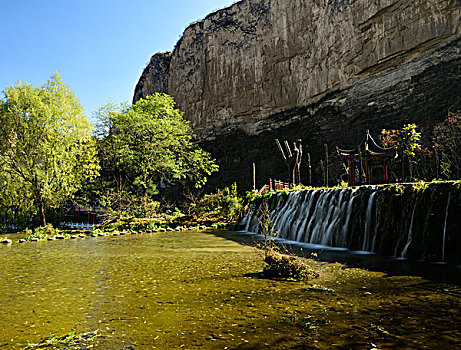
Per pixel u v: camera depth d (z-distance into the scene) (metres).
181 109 66.75
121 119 28.36
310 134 46.66
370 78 40.78
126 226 21.47
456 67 32.50
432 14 35.09
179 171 30.94
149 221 23.08
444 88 32.44
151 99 32.59
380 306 4.83
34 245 14.59
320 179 40.53
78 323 4.33
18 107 22.03
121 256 10.59
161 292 5.87
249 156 53.50
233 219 24.77
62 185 23.05
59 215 29.59
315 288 5.95
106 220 23.56
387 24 38.94
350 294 5.50
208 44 63.47
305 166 44.06
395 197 10.91
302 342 3.56
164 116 31.27
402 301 5.08
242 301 5.17
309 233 14.70
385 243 10.63
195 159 31.42
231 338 3.70
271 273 7.10
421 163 26.39
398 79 37.62
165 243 14.41
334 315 4.44
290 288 5.96
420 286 6.06
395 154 20.25
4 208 24.17
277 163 48.66
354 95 42.06
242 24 59.28
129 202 25.47
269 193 20.81
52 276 7.52
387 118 37.12
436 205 9.51
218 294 5.62
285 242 14.63
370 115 39.31
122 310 4.85
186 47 67.62
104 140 28.17
